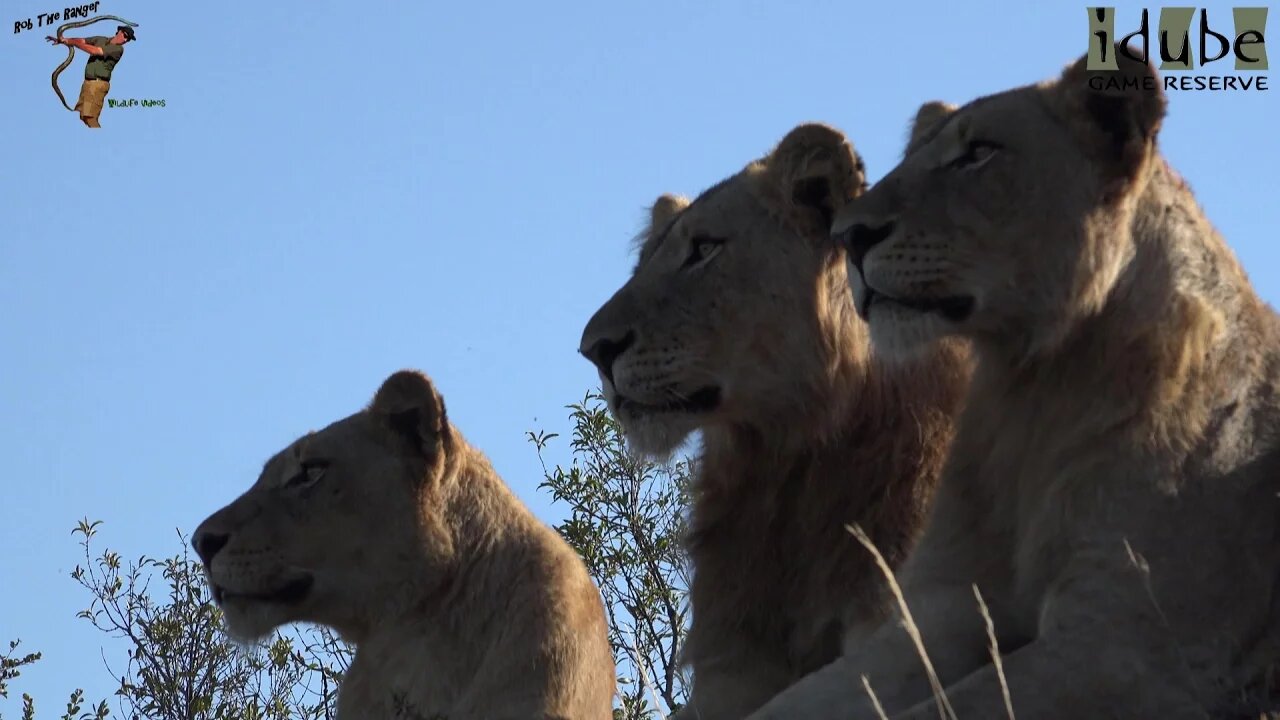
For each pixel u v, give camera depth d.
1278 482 9.67
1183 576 9.44
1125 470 9.64
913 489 11.96
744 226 12.43
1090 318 9.97
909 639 10.15
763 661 12.13
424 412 14.80
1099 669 9.28
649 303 12.34
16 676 17.66
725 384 12.25
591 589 14.47
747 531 12.34
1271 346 10.10
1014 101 10.30
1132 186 9.95
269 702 18.52
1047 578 9.83
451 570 14.48
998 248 10.05
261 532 14.66
